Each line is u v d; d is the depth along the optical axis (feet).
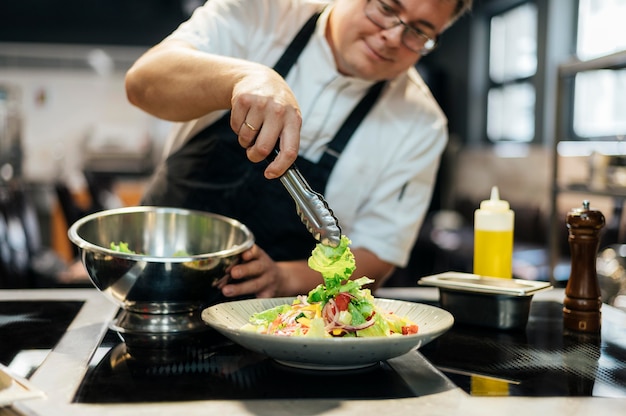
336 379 3.10
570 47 16.70
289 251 5.63
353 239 5.72
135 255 3.78
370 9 4.78
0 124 23.35
